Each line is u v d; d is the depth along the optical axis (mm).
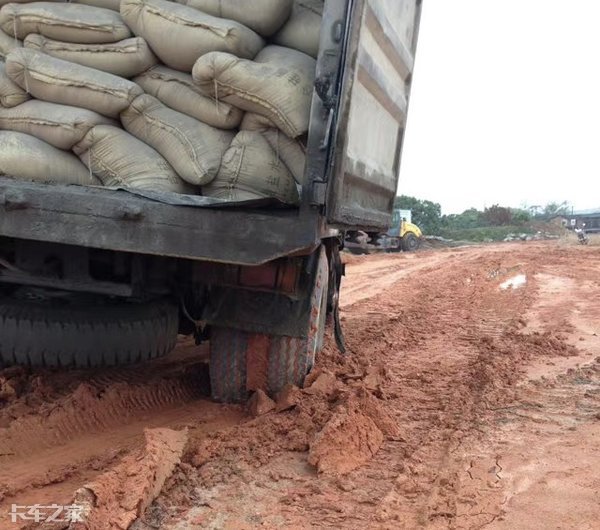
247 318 4949
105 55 4469
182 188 4422
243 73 4098
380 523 3496
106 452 4113
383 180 6418
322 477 4004
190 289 5066
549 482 4066
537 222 69375
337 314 6902
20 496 3557
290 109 4094
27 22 4559
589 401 5777
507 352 7707
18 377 5223
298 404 4898
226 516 3508
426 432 4941
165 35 4348
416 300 12812
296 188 4371
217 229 3910
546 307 11867
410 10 6449
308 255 4660
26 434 4246
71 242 3914
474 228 67062
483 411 5445
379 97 5570
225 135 4461
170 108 4500
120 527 3221
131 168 4305
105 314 4844
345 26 3906
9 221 3906
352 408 4668
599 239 41312
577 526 3514
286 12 4512
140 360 4973
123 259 4707
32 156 4238
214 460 4145
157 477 3674
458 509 3689
